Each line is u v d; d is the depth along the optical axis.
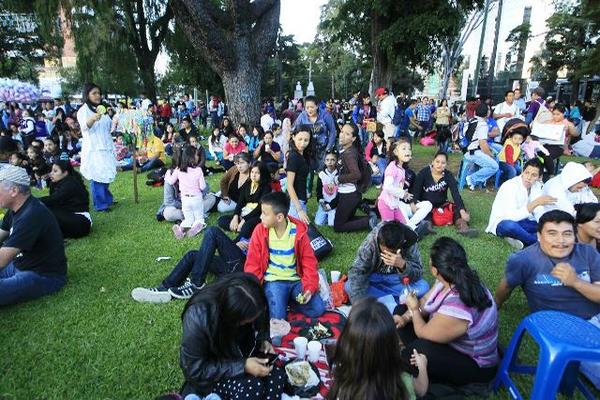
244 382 2.20
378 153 8.18
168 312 3.46
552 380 2.05
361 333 1.70
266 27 11.93
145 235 5.37
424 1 14.48
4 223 3.80
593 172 7.41
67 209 5.12
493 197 7.16
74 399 2.52
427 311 2.76
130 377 2.70
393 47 15.44
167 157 11.55
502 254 4.71
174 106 24.45
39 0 15.05
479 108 7.48
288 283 3.47
